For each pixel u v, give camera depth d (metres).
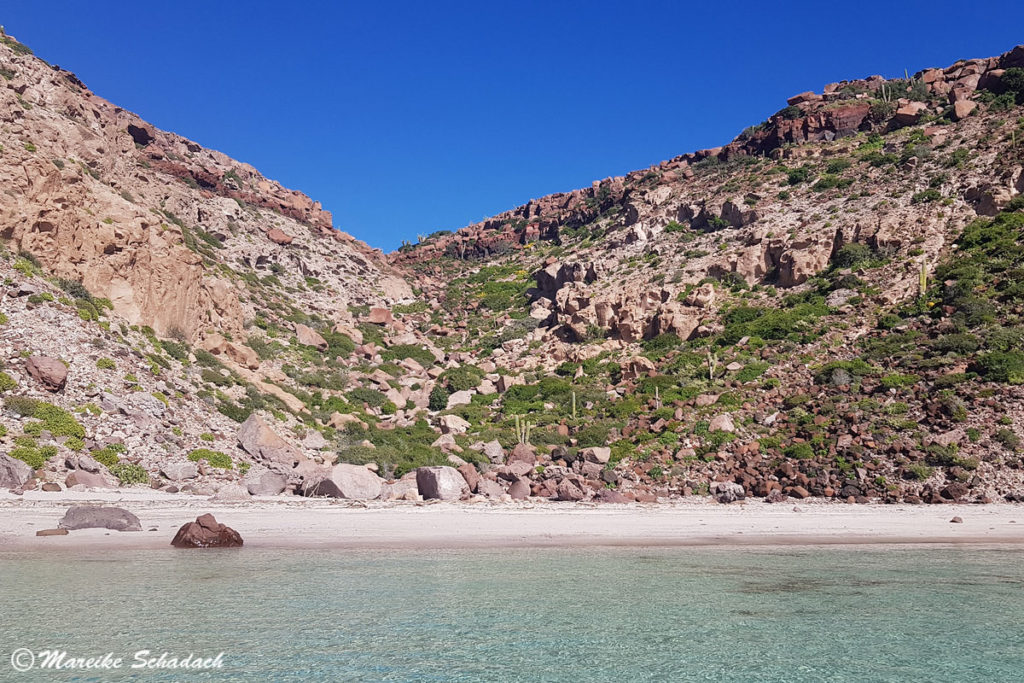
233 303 57.38
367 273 96.56
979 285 51.66
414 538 20.03
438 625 10.18
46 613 10.34
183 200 78.00
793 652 9.12
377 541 19.28
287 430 43.31
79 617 10.15
